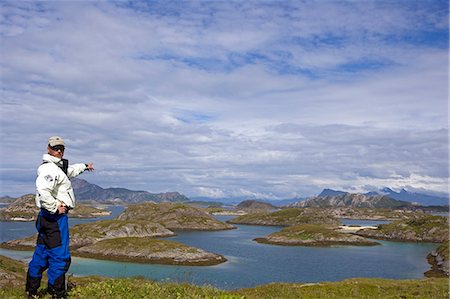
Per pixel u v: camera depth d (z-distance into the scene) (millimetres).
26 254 115062
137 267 97000
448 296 32031
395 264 112500
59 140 11781
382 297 31797
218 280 84188
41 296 12516
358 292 36375
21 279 33562
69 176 12203
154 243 114938
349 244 155125
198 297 14531
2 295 12797
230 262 107875
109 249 112375
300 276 92562
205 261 105562
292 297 30359
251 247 142875
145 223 178500
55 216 11820
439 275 97312
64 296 12312
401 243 170625
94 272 90312
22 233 181500
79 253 113062
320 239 158125
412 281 45875
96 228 156125
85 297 12773
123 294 13914
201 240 164875
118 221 168875
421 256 128750
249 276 90125
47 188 11219
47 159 11656
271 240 159000
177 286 16953
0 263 57875
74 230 151250
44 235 11875
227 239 170125
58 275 11859
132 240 117125
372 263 113375
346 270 101875
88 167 12789
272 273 94562
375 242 163875
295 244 152500
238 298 15148
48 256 11906
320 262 112562
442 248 123500
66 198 11742
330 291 36594
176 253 107562
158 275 86688
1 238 159000
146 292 14555
